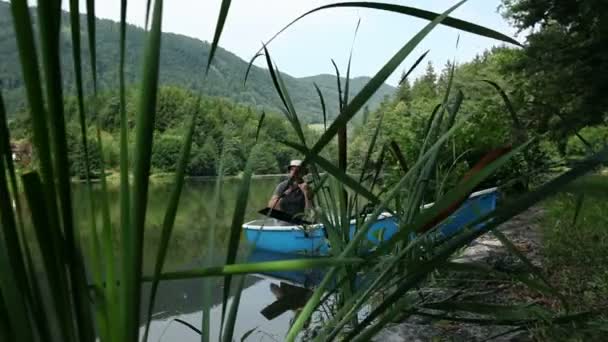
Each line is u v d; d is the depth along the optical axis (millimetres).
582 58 11820
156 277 602
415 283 711
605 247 3742
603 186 467
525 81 12445
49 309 562
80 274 559
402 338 2301
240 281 987
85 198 609
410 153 6664
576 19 12195
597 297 2752
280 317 3711
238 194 872
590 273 3277
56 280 528
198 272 627
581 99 11805
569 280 3139
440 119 1778
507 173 6555
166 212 596
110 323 556
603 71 11352
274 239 6680
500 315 971
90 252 569
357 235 887
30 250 558
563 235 4375
